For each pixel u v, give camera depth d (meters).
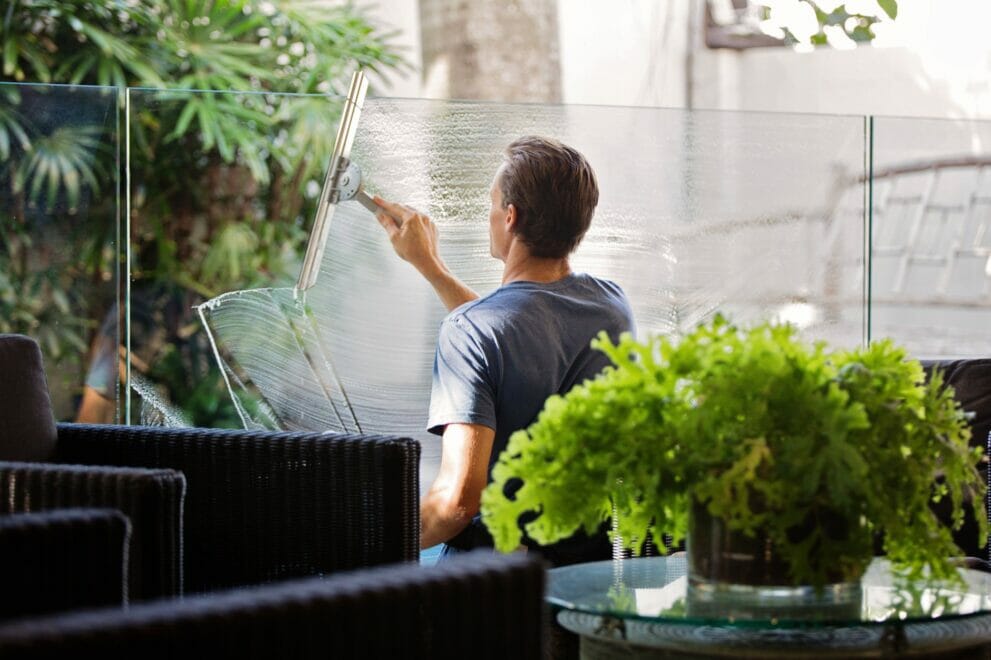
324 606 1.26
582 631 1.82
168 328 3.24
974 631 1.74
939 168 3.83
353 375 3.37
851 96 8.60
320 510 2.53
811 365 1.77
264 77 7.54
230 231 3.27
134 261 3.21
